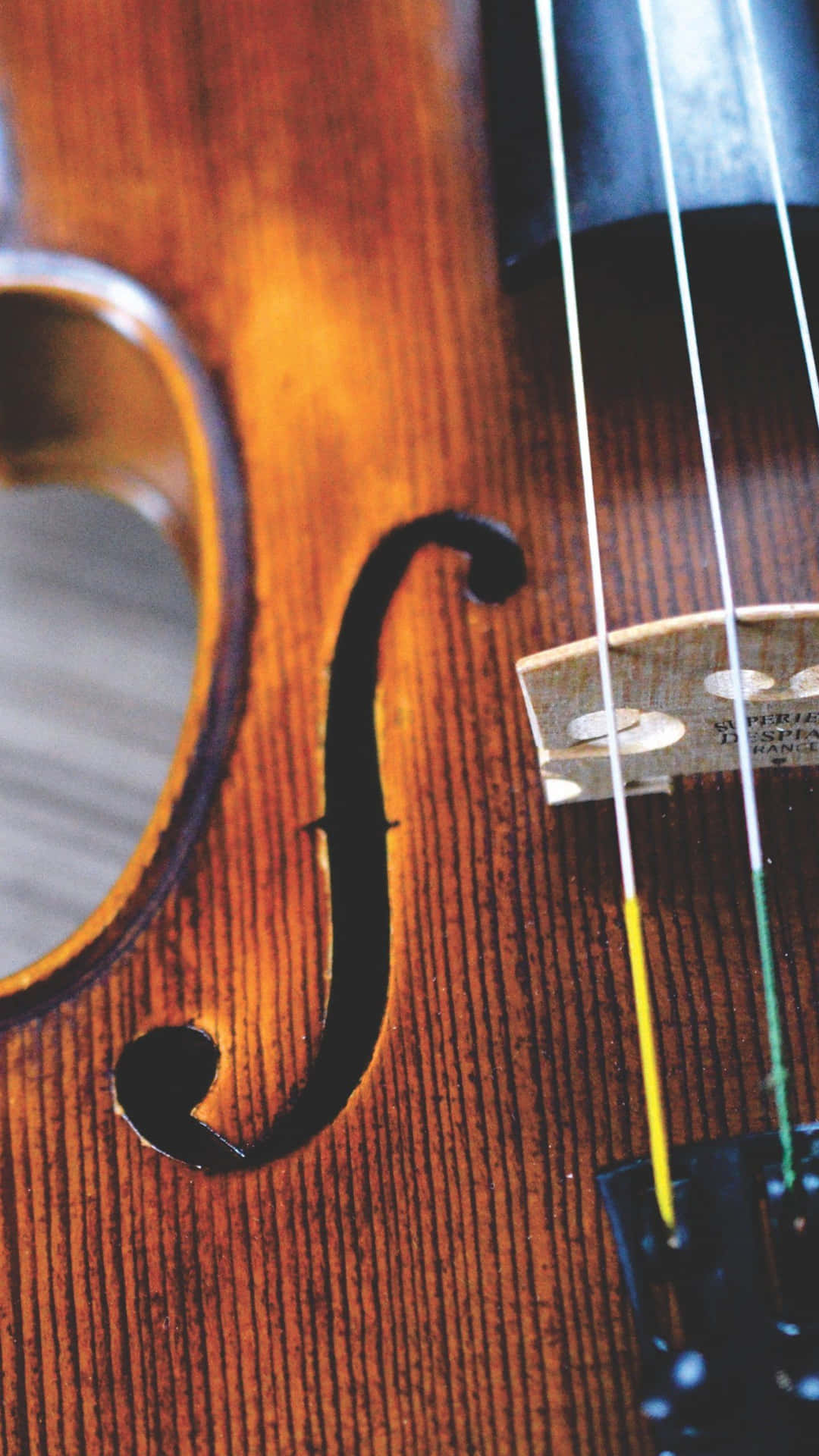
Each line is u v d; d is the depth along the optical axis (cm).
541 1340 28
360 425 32
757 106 32
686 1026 29
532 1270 29
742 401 32
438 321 33
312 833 31
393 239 33
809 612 28
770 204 32
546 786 30
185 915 30
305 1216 29
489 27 33
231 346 33
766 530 31
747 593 31
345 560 32
